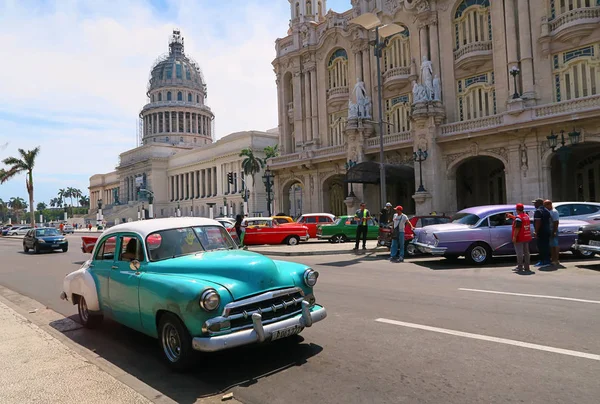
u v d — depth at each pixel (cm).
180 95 12406
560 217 1548
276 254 1983
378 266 1441
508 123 2548
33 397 424
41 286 1300
